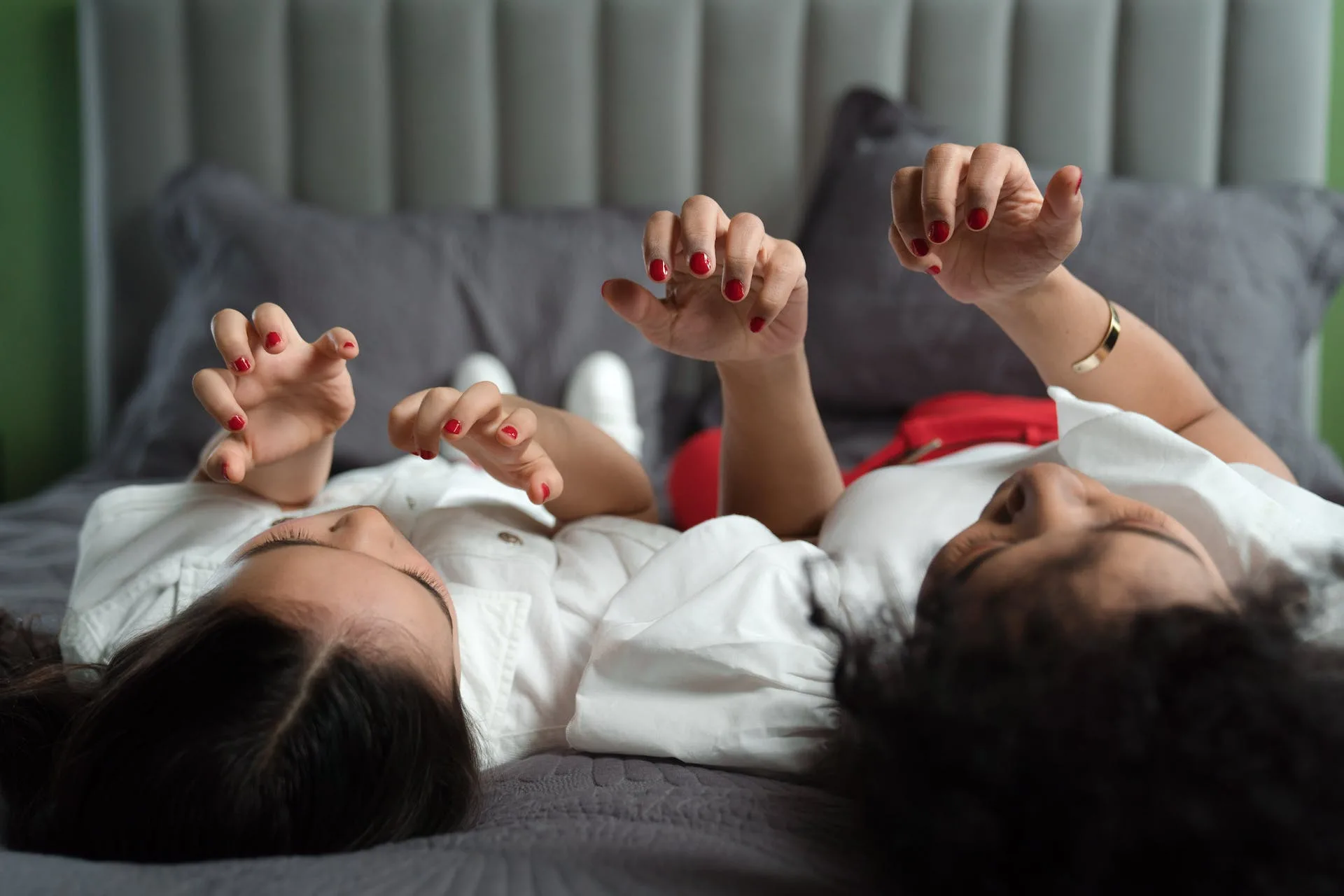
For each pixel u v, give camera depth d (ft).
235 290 5.68
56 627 3.25
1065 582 1.87
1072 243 2.54
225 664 1.98
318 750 1.91
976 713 1.70
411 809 2.02
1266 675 1.66
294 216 5.94
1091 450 2.65
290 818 1.87
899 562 2.54
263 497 3.23
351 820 1.94
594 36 6.70
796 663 2.34
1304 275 5.32
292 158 6.79
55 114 7.12
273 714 1.92
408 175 6.79
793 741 2.26
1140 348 3.12
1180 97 6.37
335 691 1.98
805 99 6.69
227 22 6.64
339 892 1.60
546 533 3.30
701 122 6.75
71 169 7.18
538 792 2.26
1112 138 6.51
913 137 5.95
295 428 2.85
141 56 6.65
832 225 5.82
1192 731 1.59
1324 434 7.09
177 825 1.84
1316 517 2.49
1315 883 1.49
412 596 2.27
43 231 7.22
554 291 5.96
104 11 6.64
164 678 2.00
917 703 1.78
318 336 5.59
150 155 6.71
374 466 5.41
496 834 1.94
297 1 6.66
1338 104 6.79
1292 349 5.16
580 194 6.80
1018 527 2.15
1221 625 1.75
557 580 2.91
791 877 1.71
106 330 6.75
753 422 3.14
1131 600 1.83
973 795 1.64
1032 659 1.74
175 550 2.95
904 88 6.62
